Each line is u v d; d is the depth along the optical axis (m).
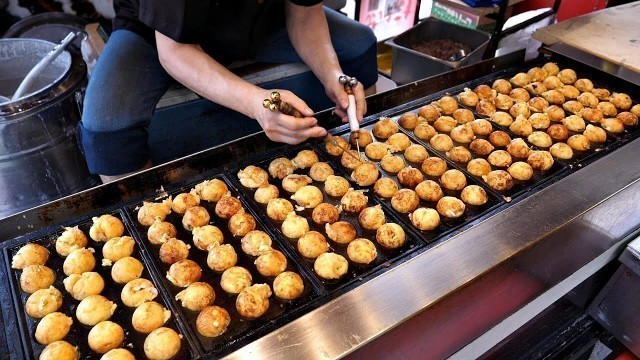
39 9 3.16
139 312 1.19
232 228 1.44
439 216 1.48
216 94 1.70
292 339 1.06
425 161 1.71
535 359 1.68
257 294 1.23
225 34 2.05
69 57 2.46
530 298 1.47
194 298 1.22
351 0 4.07
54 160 2.41
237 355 1.03
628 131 1.88
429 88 2.08
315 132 1.58
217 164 1.65
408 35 3.33
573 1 3.29
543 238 1.30
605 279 1.79
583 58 2.24
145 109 2.07
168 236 1.41
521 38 3.03
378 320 1.09
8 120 2.13
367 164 1.64
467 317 1.31
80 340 1.18
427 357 1.32
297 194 1.56
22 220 1.38
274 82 2.55
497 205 1.50
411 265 1.22
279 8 2.44
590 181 1.49
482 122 1.90
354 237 1.43
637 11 2.47
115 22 2.25
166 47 1.76
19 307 1.22
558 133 1.86
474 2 3.24
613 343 1.73
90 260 1.34
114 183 1.48
